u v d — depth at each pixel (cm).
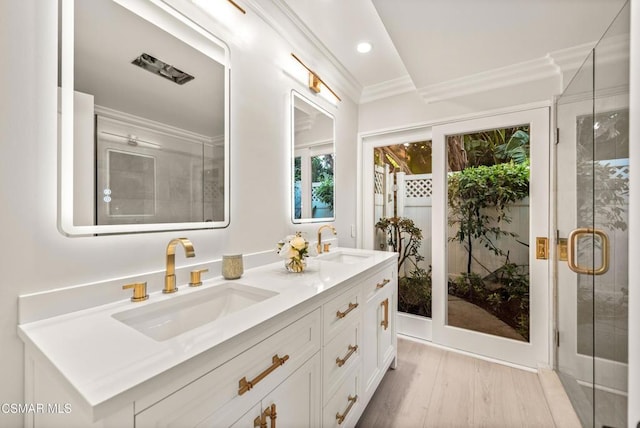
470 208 227
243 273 135
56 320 79
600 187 128
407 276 262
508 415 155
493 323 217
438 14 145
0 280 73
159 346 63
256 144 153
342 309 125
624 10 104
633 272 57
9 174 74
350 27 177
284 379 88
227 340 66
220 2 130
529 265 203
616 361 114
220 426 66
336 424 120
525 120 202
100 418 45
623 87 105
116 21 96
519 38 165
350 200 259
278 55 167
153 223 106
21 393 75
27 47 77
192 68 120
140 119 103
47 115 80
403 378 190
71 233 84
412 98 247
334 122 232
